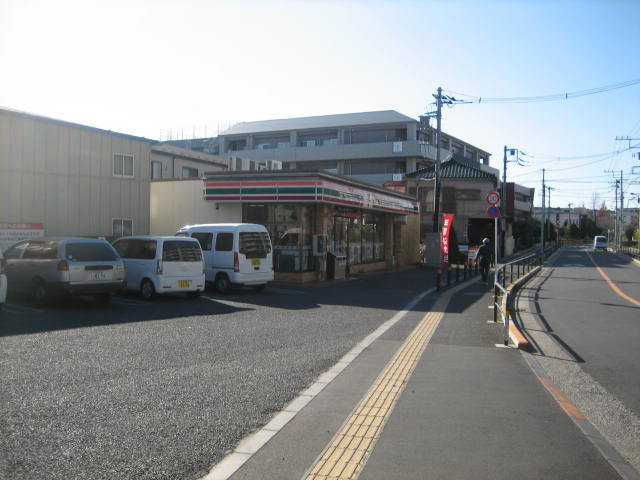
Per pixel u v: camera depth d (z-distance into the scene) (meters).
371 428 4.78
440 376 6.70
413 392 5.97
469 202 47.34
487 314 12.42
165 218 21.16
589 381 6.81
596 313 12.88
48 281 11.51
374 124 56.84
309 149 57.78
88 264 11.64
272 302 13.74
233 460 4.06
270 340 8.79
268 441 4.45
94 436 4.45
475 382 6.43
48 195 16.47
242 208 19.70
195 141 65.69
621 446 4.68
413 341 9.01
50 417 4.86
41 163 16.31
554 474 3.89
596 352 8.48
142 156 19.27
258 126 63.31
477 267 26.25
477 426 4.87
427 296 15.97
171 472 3.82
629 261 41.81
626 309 13.61
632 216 108.06
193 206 20.59
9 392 5.58
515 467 3.99
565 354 8.34
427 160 56.56
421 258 32.81
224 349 8.00
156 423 4.79
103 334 8.85
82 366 6.74
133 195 18.95
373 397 5.74
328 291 16.70
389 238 28.02
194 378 6.34
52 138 16.61
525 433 4.71
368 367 7.12
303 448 4.31
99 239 12.20
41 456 4.02
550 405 5.55
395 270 26.84
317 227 19.42
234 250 15.12
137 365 6.88
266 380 6.34
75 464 3.89
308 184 18.03
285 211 19.16
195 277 13.77
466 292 17.27
